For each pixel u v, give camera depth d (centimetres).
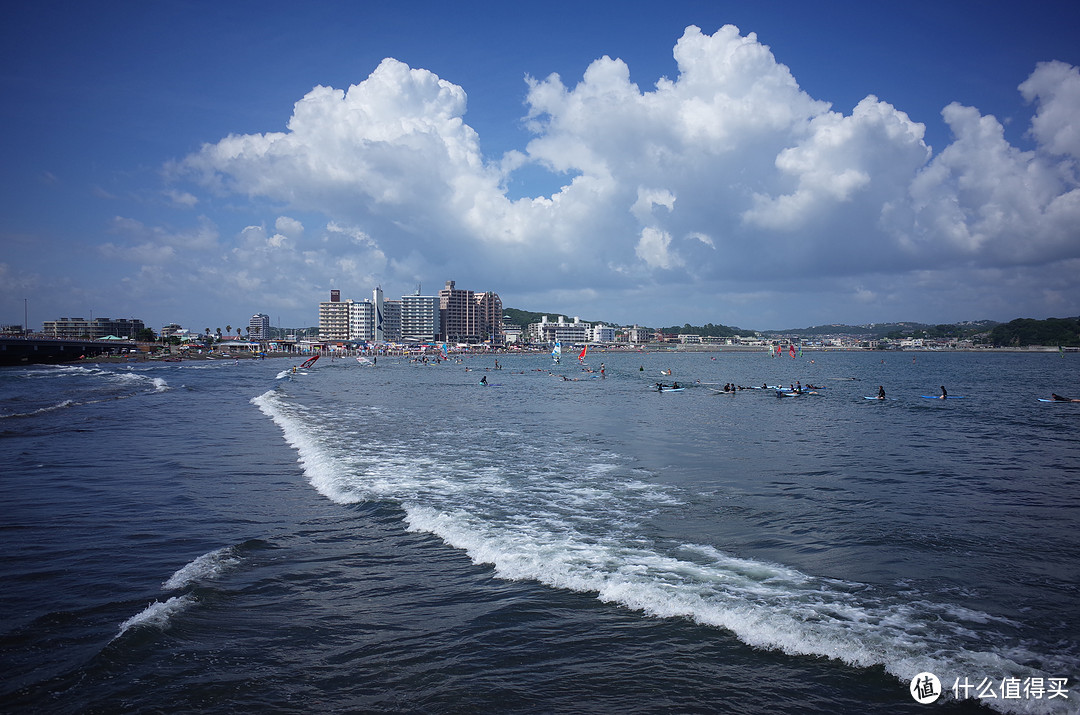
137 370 11538
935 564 1360
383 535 1562
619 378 10638
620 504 1866
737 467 2489
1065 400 5712
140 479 2211
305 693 859
